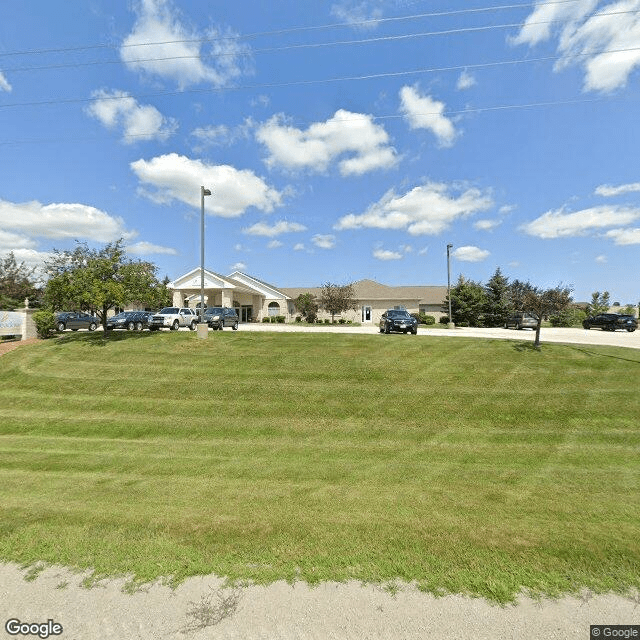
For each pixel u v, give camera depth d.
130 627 2.83
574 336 20.94
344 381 11.84
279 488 5.86
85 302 16.94
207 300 41.41
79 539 4.09
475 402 9.98
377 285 50.78
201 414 10.02
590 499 5.25
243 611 2.97
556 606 3.02
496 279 42.69
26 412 10.69
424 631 2.77
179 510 4.96
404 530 4.30
